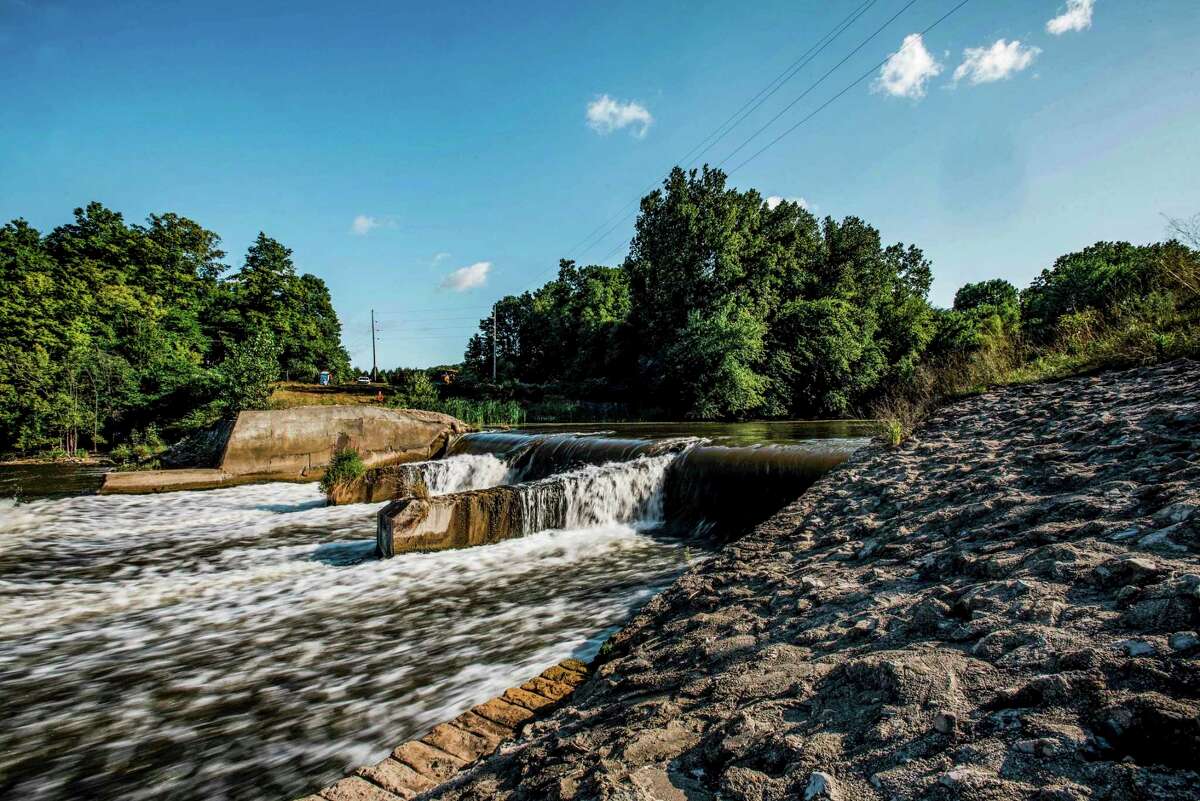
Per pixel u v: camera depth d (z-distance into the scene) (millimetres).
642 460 12531
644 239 44969
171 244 57219
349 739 4496
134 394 34156
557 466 16031
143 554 10914
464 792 2971
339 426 21500
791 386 39625
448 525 10344
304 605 7766
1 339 37531
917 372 15492
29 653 6391
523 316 68125
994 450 6895
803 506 7254
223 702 5184
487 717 4336
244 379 29453
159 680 5668
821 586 4141
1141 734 1685
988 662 2338
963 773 1751
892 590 3652
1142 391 7609
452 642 6277
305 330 57156
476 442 20578
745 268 40219
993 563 3354
